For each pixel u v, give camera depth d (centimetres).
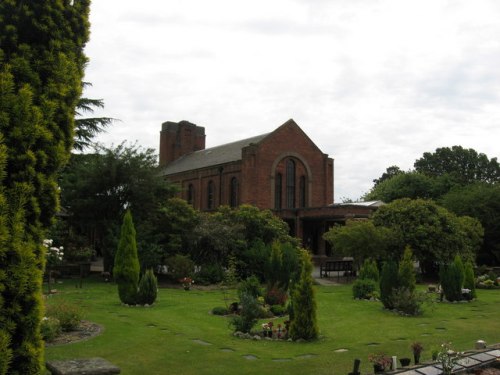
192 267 2691
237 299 1952
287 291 2141
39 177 597
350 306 1948
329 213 4116
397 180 6275
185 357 1054
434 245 3073
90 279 2850
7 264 539
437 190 5994
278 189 4825
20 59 611
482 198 4278
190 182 5488
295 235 4469
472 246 3456
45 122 609
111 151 2934
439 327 1514
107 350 1086
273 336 1302
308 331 1267
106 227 2927
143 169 2969
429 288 2498
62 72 652
